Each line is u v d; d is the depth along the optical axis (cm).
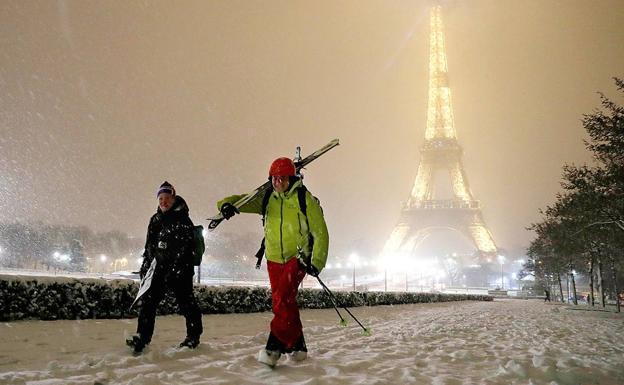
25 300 925
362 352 691
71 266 8681
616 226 2377
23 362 547
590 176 2283
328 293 575
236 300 1486
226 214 589
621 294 5897
